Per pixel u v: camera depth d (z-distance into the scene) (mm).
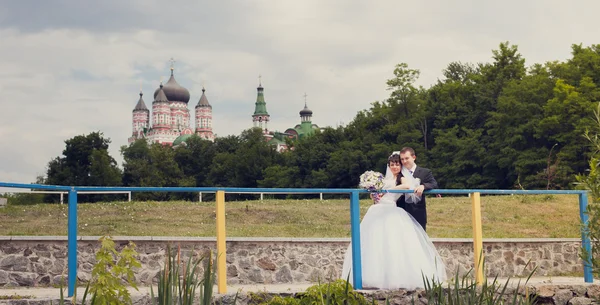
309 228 17266
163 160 105188
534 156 48188
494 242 14172
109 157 82750
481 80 67750
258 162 96875
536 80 53750
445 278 8203
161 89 199125
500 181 53375
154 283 12086
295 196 54281
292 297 7453
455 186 55250
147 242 12180
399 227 8117
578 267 14852
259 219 18547
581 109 46656
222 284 7203
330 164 73312
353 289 7840
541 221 19797
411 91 71938
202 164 109812
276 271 12977
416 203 8438
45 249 11945
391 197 8328
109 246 5844
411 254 7988
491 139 55188
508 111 52344
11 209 18438
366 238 8227
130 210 18891
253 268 12852
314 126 165750
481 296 5672
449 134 58750
